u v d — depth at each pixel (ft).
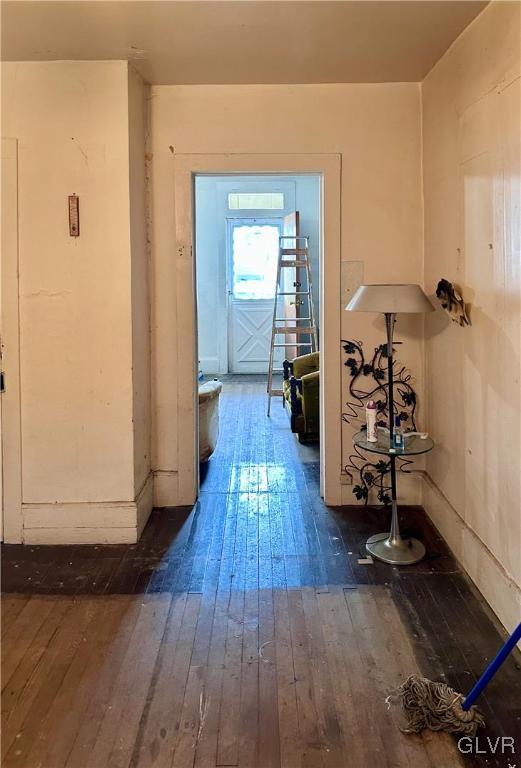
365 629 6.98
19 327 9.31
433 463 10.16
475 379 7.85
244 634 6.91
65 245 9.23
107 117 9.12
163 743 5.25
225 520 10.41
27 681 6.07
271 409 20.04
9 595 7.83
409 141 10.31
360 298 8.61
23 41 8.32
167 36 8.21
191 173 10.35
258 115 10.25
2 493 9.49
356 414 10.85
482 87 7.32
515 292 6.47
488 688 5.90
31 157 9.11
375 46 8.59
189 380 10.80
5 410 9.39
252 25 7.88
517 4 6.26
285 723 5.48
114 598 7.75
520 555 6.56
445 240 9.01
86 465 9.48
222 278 27.37
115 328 9.36
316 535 9.74
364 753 5.13
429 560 8.76
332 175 10.34
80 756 5.10
